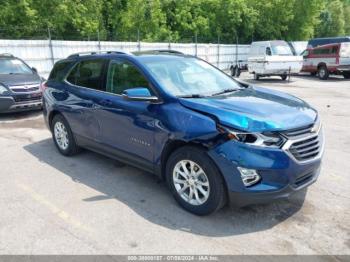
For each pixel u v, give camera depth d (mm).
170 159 3832
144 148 4164
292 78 21469
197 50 25703
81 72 5312
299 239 3279
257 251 3107
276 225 3521
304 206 3893
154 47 22453
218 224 3553
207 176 3490
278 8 36375
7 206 4016
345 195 4164
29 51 15719
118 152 4621
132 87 4363
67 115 5434
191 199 3748
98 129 4848
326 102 11445
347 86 16625
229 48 29062
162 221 3629
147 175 4887
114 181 4695
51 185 4594
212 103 3703
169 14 33812
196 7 34906
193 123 3547
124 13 30766
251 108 3609
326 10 46688
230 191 3363
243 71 26812
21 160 5613
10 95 8703
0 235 3416
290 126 3373
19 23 23078
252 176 3266
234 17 34562
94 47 18781
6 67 9961
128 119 4258
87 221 3654
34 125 8188
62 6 24266
